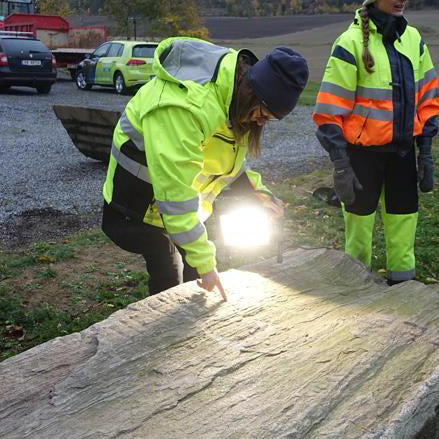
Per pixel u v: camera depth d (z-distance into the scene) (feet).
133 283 14.64
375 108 10.84
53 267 15.46
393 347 7.06
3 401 5.76
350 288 8.96
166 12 80.38
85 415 5.58
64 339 6.84
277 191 22.52
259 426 5.51
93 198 22.02
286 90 6.97
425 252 16.20
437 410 6.31
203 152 7.88
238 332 7.13
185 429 5.44
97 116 25.41
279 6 240.12
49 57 53.06
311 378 6.31
